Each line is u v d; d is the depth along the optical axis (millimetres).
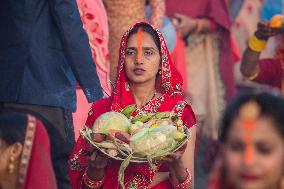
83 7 8828
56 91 7551
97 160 6223
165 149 6188
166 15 12023
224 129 3959
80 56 7488
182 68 11539
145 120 6422
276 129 3871
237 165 3881
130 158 6156
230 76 12281
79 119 8172
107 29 9055
